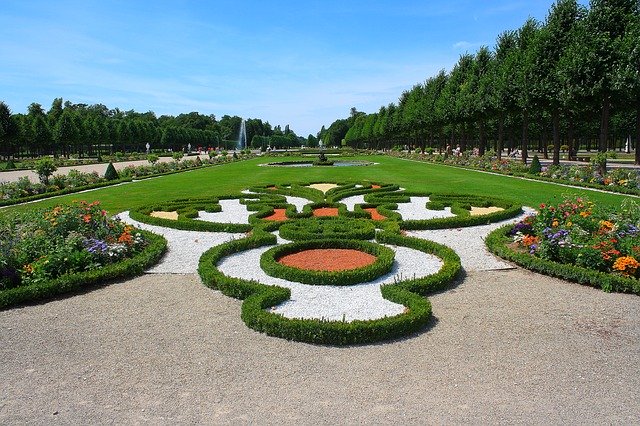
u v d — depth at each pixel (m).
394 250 10.57
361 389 4.95
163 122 156.75
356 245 10.48
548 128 57.72
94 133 77.56
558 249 9.05
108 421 4.43
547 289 8.12
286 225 12.30
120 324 6.71
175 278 8.88
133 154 75.12
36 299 7.75
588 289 8.09
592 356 5.64
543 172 28.03
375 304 7.39
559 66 29.33
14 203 19.38
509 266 9.45
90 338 6.26
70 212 10.15
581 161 42.78
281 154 76.19
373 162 47.12
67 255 8.66
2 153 69.06
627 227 9.45
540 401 4.69
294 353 5.80
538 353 5.73
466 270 9.26
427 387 4.97
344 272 8.35
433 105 56.28
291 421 4.39
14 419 4.47
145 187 24.88
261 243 11.05
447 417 4.43
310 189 20.44
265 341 6.14
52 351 5.89
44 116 78.56
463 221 13.17
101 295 7.96
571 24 30.77
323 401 4.72
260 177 29.31
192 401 4.74
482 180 26.23
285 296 7.56
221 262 9.71
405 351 5.83
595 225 9.55
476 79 44.78
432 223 12.88
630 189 19.48
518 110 36.72
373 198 17.50
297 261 9.56
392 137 86.62
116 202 19.05
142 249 10.34
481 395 4.80
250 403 4.70
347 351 5.86
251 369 5.39
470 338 6.18
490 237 10.95
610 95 28.27
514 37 39.00
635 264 8.03
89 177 26.83
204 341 6.14
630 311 7.06
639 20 26.94
